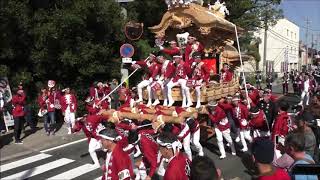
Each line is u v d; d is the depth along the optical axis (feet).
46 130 51.67
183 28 45.65
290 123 31.32
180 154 16.70
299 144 16.87
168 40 48.42
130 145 26.94
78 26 58.54
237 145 43.78
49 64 61.87
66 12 57.26
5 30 55.77
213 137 47.73
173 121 33.55
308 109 27.66
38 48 59.47
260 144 13.47
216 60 51.31
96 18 60.49
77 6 57.52
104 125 35.86
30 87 62.44
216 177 12.23
